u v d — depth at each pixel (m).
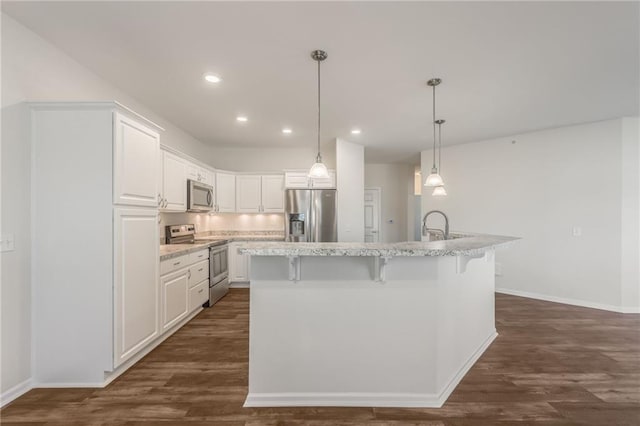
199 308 3.89
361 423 1.79
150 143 2.60
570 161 4.16
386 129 4.36
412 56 2.37
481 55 2.36
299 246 1.96
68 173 2.14
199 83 2.88
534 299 4.40
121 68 2.59
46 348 2.13
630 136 3.80
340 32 2.07
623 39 2.13
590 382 2.22
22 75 2.04
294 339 1.99
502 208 4.76
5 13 1.90
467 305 2.48
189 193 3.99
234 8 1.83
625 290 3.82
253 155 5.64
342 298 2.00
